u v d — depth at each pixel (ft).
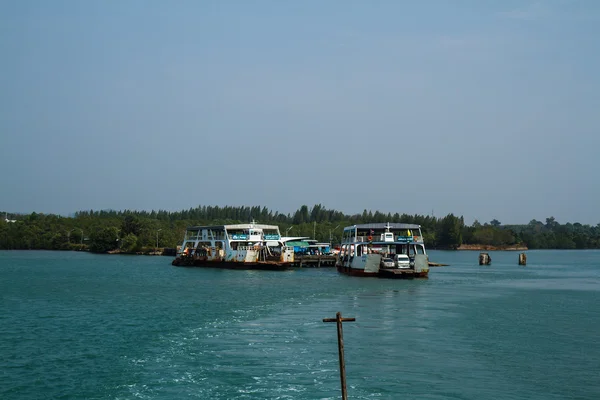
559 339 167.32
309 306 231.09
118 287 318.24
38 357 145.69
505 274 447.83
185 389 120.26
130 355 147.23
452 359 143.74
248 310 220.02
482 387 122.42
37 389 120.88
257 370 133.18
